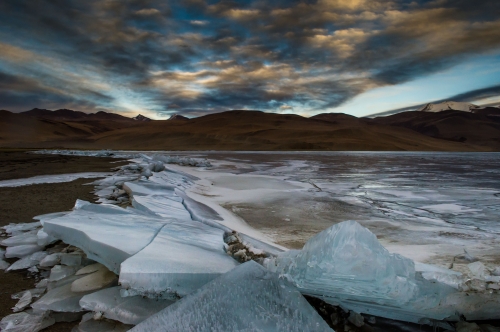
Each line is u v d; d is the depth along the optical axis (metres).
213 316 2.28
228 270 2.94
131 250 3.16
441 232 5.52
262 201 8.28
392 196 9.31
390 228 5.79
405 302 2.58
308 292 2.80
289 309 2.41
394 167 20.97
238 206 7.62
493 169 19.56
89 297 2.71
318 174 15.71
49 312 2.67
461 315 2.63
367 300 2.66
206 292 2.52
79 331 2.43
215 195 9.10
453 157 39.91
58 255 3.79
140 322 2.40
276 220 6.25
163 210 5.68
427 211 7.30
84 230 3.64
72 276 3.29
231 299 2.46
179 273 2.77
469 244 4.83
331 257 2.71
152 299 2.72
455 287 2.77
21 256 4.00
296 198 8.78
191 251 3.38
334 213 6.97
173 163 20.28
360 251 2.65
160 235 3.80
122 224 4.14
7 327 2.48
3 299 2.95
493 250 4.51
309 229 5.60
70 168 16.88
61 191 8.91
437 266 3.54
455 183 12.46
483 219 6.54
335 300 2.75
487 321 2.67
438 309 2.60
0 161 22.86
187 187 10.21
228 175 14.58
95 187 9.66
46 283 3.23
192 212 6.02
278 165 22.08
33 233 4.76
